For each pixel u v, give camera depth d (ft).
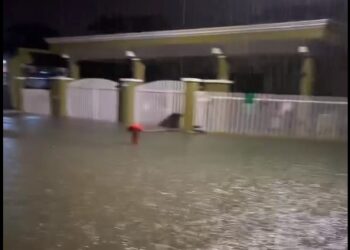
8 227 17.01
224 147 39.60
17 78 78.74
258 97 49.16
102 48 75.41
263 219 18.42
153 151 36.52
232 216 18.79
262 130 49.21
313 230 17.11
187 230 16.96
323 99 46.39
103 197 21.52
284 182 25.41
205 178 26.25
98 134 47.52
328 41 57.21
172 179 25.82
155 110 57.72
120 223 17.63
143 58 74.59
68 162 30.73
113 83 63.93
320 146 41.04
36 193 22.03
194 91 52.26
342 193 22.93
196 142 42.83
